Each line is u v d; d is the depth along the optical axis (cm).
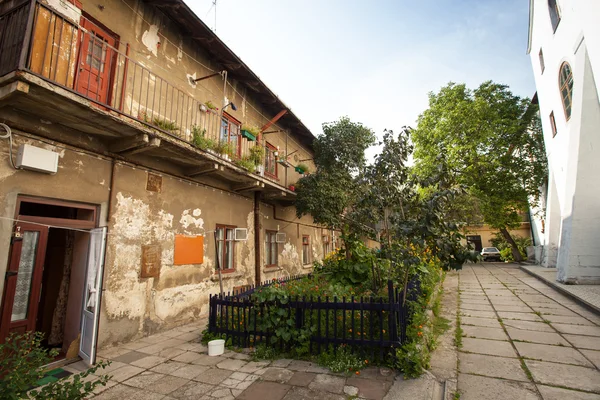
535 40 1764
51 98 419
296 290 629
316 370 431
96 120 490
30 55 400
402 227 527
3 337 422
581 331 588
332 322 537
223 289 862
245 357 490
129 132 539
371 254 779
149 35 701
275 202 1251
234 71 959
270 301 523
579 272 1099
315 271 1012
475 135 1994
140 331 610
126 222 604
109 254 565
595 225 1105
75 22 477
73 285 546
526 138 2020
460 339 563
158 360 490
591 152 1141
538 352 488
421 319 532
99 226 554
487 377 407
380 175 637
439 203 498
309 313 538
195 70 835
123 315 580
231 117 981
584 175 1141
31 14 402
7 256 430
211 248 836
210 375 429
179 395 377
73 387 295
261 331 518
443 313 763
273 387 387
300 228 1492
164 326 663
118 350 539
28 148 445
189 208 771
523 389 371
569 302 848
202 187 825
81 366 473
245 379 412
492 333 594
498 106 2022
